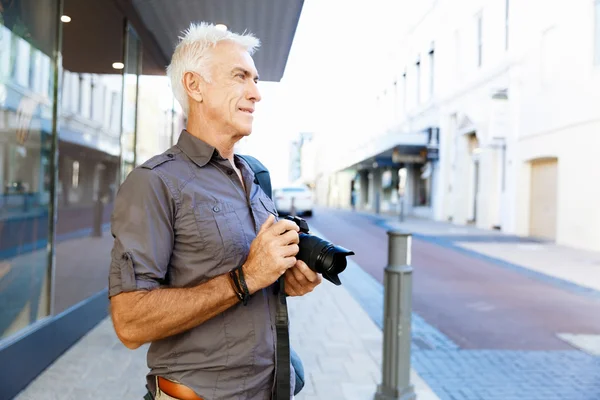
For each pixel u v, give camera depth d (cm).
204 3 516
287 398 125
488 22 1727
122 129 596
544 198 1476
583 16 1252
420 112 2456
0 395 297
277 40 614
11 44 337
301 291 134
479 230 1716
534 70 1478
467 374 397
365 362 411
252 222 133
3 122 338
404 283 321
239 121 131
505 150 1703
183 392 123
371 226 1873
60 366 375
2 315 322
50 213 389
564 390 367
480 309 612
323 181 5406
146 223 114
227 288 114
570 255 1098
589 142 1225
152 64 725
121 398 320
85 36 570
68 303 445
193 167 128
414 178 2742
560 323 553
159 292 111
